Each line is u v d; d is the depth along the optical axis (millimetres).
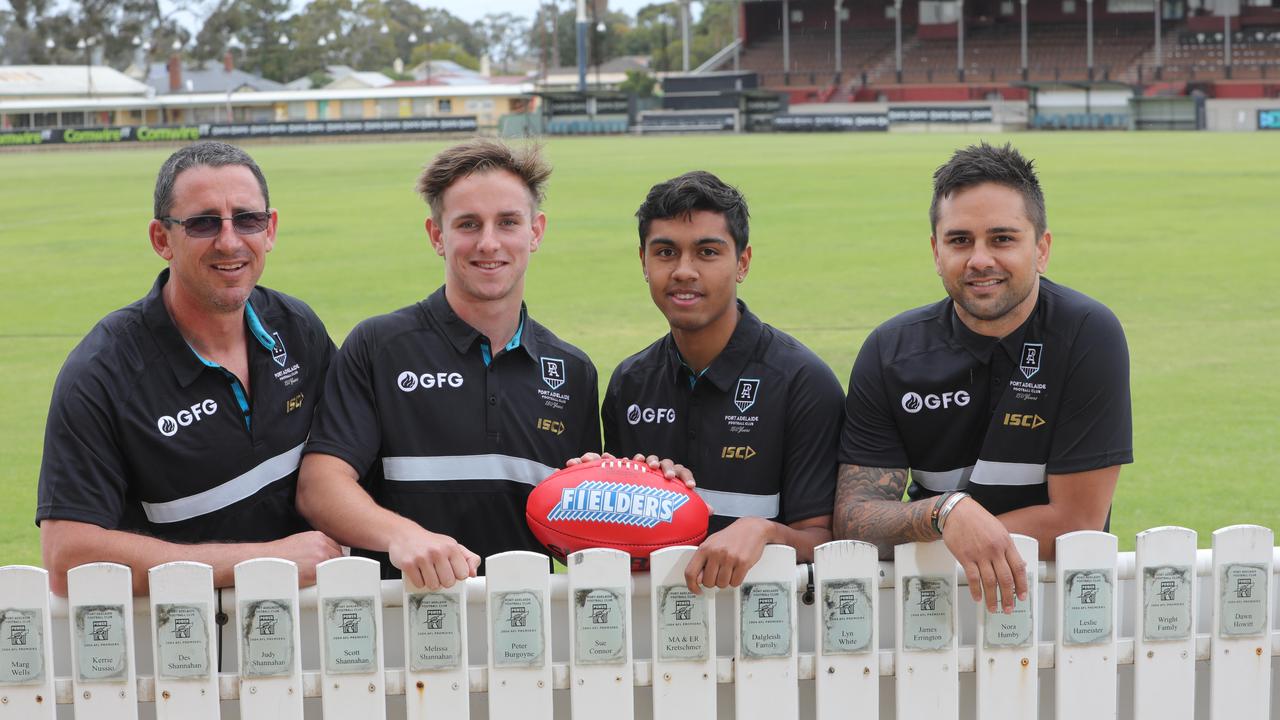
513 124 63875
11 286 13430
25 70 88438
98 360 2703
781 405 2910
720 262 2818
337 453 2807
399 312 2957
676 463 2979
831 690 2508
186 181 2707
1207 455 6273
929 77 70188
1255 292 11688
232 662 2555
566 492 2592
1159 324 10102
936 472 2934
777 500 2949
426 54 129875
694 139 56062
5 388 8219
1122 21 69500
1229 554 2555
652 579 2447
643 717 2570
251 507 2861
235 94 84188
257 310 2926
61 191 29531
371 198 25641
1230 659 2584
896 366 2881
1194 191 23484
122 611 2395
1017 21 71500
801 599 2561
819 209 21172
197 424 2791
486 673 2473
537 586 2410
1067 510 2777
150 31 106875
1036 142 44969
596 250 15766
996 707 2549
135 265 15273
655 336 9617
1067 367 2783
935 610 2525
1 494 5781
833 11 75875
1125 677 2674
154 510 2814
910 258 14555
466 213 2818
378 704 2436
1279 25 66125
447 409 2873
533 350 2951
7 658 2400
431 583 2381
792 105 70312
